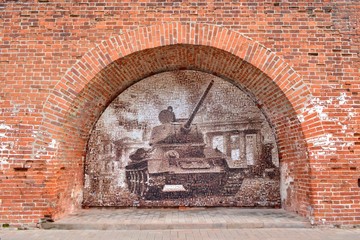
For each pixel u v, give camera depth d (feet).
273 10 23.57
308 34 23.35
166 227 22.11
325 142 22.21
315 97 22.67
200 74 28.40
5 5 23.58
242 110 28.27
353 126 22.38
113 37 23.12
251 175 27.73
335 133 22.30
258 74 23.77
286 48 23.15
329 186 21.84
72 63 22.94
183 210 26.94
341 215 21.56
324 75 22.91
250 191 27.55
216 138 28.17
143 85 28.45
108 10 23.44
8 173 21.77
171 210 26.94
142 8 23.41
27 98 22.52
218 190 27.63
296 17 23.53
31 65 22.88
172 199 27.55
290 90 22.84
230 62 24.44
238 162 27.94
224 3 23.54
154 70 27.61
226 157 28.02
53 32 23.25
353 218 21.52
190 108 28.40
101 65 22.93
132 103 28.43
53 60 22.97
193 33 23.08
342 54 23.17
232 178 27.76
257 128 28.09
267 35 23.25
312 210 21.89
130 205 27.48
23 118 22.29
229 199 27.50
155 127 28.32
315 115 22.50
